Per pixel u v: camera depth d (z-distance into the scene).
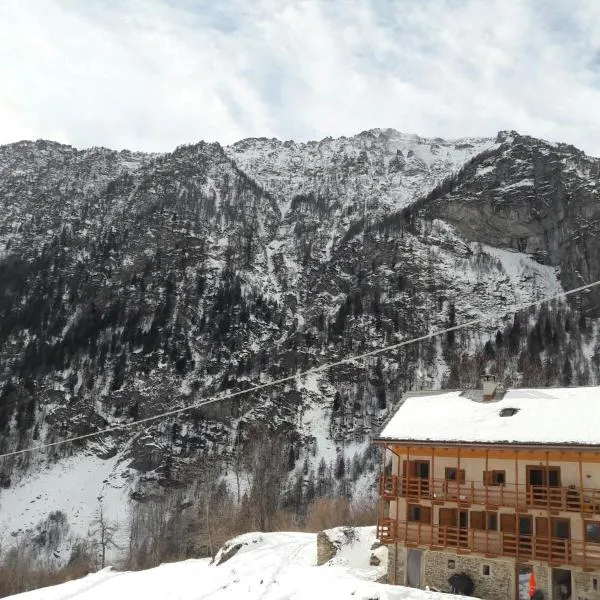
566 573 42.59
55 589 57.25
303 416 183.62
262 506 111.75
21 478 158.50
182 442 166.12
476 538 45.41
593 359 193.62
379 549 54.34
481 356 186.88
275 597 40.03
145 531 121.25
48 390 188.00
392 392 186.88
